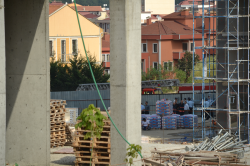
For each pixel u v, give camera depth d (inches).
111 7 740.0
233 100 1236.5
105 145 853.2
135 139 754.8
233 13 1268.5
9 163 815.7
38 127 820.6
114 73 745.0
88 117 681.6
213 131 1272.1
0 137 602.2
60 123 1064.8
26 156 820.0
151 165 776.9
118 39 738.8
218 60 1290.6
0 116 601.6
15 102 815.1
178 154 817.5
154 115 1481.3
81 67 2527.1
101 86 2306.8
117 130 737.0
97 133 715.4
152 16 7283.5
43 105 821.9
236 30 1264.8
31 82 816.3
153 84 2372.0
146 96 1879.9
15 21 809.5
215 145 944.9
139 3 743.7
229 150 946.1
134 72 746.8
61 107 1082.7
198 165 794.8
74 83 2455.7
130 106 744.3
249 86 1235.9
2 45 599.5
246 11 1242.0
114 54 742.5
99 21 5974.4
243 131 1237.7
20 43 812.0
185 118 1460.4
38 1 809.5
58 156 965.2
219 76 1285.7
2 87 601.6
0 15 594.6
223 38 1291.8
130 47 738.8
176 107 1715.1
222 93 1228.5
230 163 813.9
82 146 848.9
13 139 816.3
